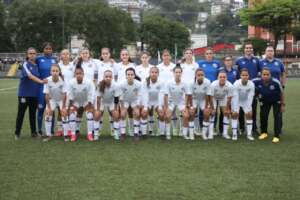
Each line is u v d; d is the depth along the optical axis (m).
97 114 11.14
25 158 9.03
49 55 11.94
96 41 64.12
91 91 11.17
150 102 11.61
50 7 63.16
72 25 63.50
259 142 10.86
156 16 80.94
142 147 10.20
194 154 9.38
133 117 11.45
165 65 12.14
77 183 7.26
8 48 66.19
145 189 6.94
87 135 11.90
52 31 63.97
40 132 11.84
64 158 9.02
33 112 11.55
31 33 64.25
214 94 11.44
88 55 12.03
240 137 11.67
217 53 62.41
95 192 6.80
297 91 28.80
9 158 9.03
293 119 15.17
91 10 63.97
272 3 51.28
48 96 11.22
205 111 11.28
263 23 52.28
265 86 11.04
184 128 11.45
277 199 6.50
